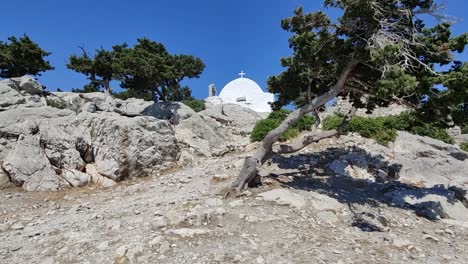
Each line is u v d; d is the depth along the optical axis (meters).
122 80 31.42
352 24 11.05
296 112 11.92
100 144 16.36
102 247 7.70
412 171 15.61
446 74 10.50
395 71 9.61
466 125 11.70
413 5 11.73
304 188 12.42
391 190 13.39
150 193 13.08
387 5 11.09
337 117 21.03
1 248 8.11
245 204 10.47
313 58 11.83
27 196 13.12
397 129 20.42
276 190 11.31
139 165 16.52
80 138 16.38
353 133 19.91
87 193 14.08
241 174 11.69
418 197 12.48
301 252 7.61
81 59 36.00
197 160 19.34
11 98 18.70
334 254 7.67
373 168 15.86
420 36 11.70
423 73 11.23
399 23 11.43
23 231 9.47
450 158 16.86
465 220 11.56
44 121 16.08
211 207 10.02
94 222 9.62
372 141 18.73
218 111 29.50
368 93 12.15
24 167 14.12
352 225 9.80
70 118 16.97
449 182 14.84
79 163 15.81
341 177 14.51
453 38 11.02
